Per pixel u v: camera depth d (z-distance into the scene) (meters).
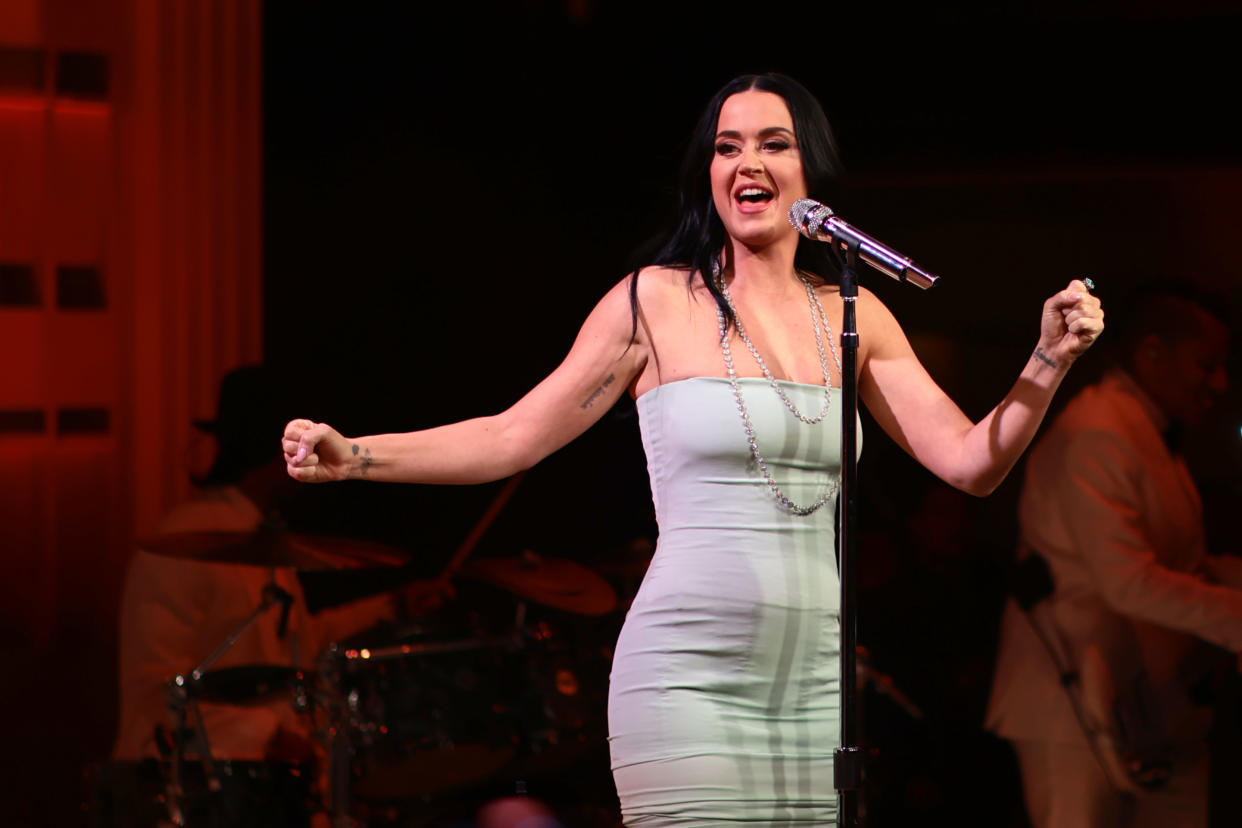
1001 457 7.35
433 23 21.52
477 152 22.06
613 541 22.41
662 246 8.26
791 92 7.94
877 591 17.81
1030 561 12.62
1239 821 11.78
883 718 17.20
